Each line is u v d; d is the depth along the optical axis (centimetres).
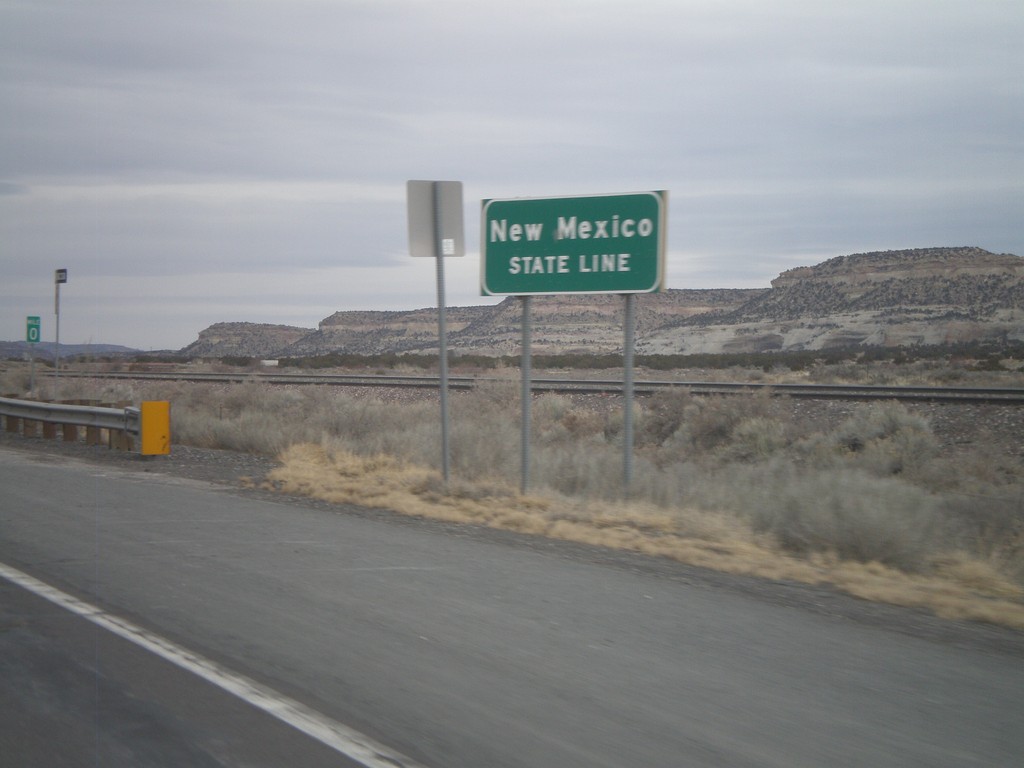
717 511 1443
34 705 585
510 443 2080
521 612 814
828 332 12394
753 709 596
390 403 3634
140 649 695
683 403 3131
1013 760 530
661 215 1482
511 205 1554
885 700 622
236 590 868
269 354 19000
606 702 601
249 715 570
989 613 870
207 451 2231
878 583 990
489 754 517
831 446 2527
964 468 2294
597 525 1298
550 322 15375
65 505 1333
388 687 620
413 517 1343
